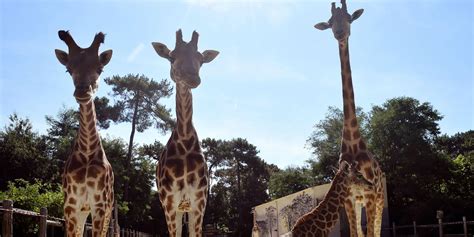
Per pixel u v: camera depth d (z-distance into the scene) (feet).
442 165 86.84
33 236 51.13
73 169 23.39
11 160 88.43
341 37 33.91
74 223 23.21
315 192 69.10
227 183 161.99
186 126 23.77
